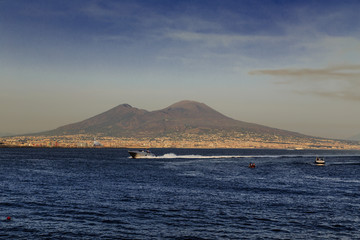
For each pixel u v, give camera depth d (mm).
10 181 73375
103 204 47375
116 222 38219
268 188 66438
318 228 37031
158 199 51781
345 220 40312
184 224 37812
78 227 36156
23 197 52344
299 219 40531
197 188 65312
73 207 45281
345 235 34844
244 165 143375
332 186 71375
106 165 135250
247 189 64562
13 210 43125
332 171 117938
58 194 55531
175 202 49500
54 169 111688
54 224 37156
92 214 41531
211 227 36875
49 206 45750
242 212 43594
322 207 47281
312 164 157750
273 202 50594
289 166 141750
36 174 91625
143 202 49188
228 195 56594
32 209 43812
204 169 117250
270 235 34500
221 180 80688
